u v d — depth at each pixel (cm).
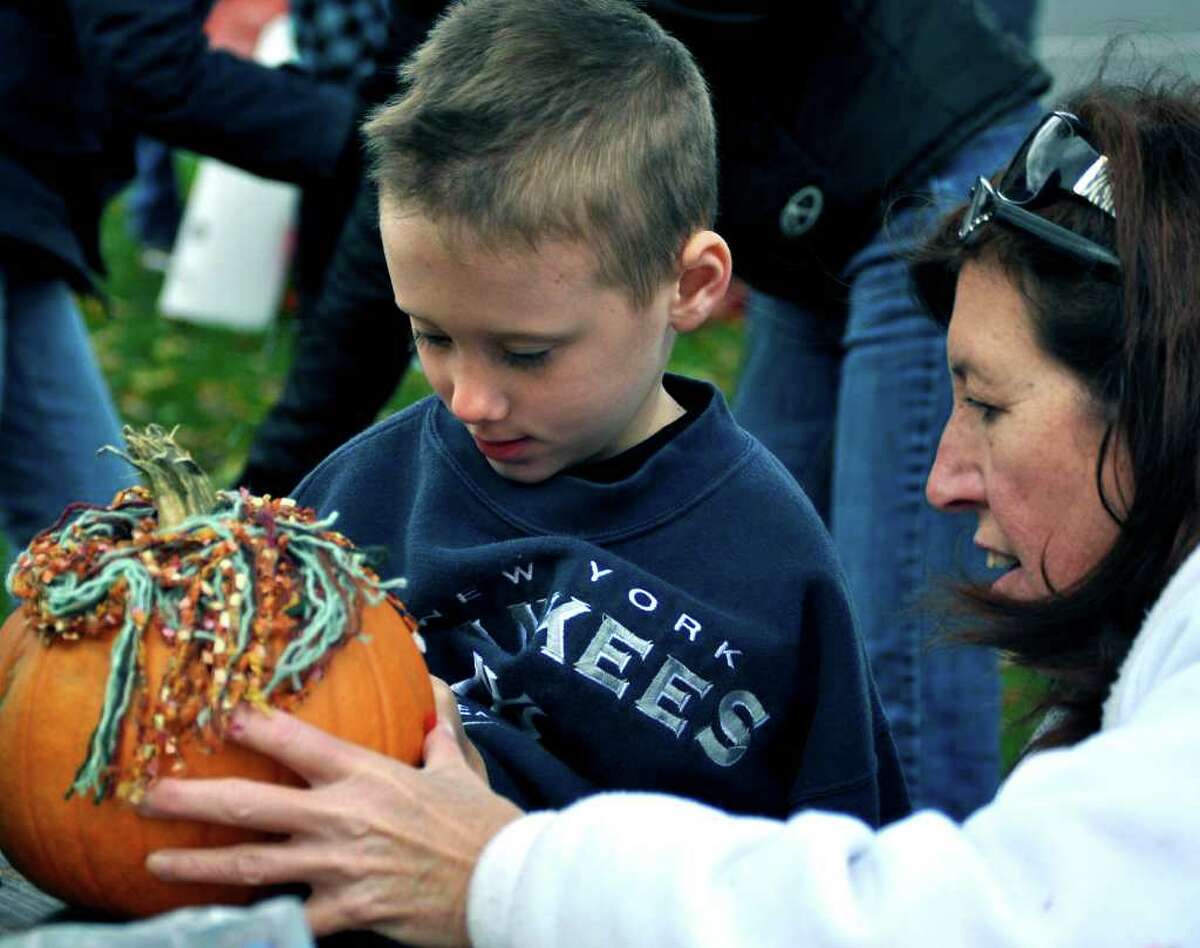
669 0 255
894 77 267
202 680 145
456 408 178
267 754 149
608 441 188
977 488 156
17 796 152
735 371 635
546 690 188
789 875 133
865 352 287
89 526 155
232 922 112
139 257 740
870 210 275
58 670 150
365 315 295
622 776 191
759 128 268
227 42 676
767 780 198
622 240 174
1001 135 277
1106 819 125
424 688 166
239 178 663
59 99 323
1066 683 159
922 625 282
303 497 210
